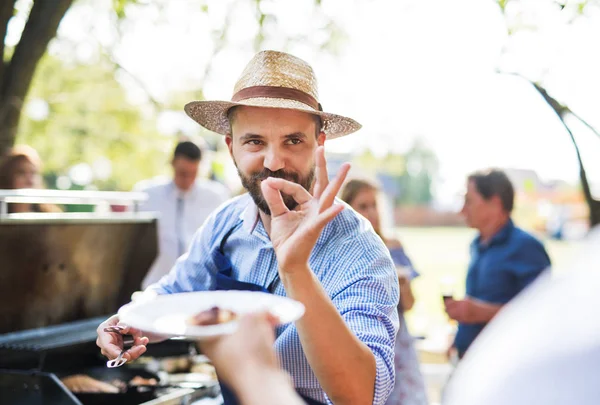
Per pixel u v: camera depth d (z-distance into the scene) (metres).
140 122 14.77
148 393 3.03
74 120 14.77
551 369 0.74
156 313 1.14
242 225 2.15
